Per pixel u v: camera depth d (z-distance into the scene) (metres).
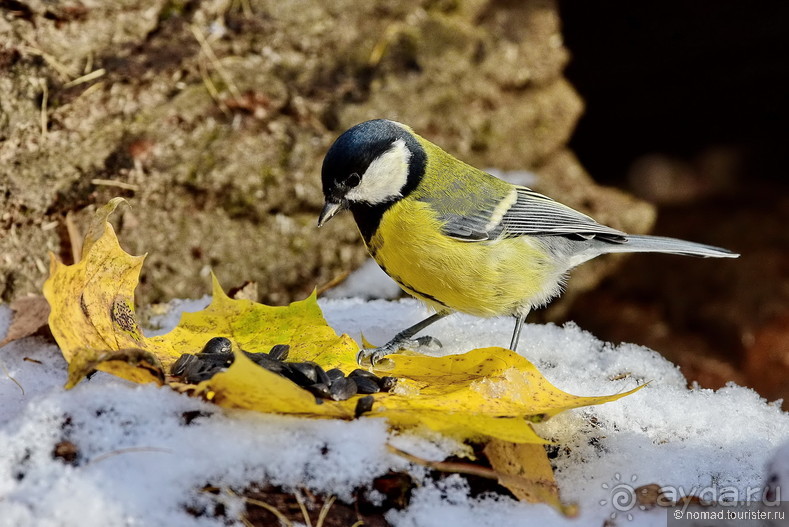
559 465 5.01
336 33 10.87
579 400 4.80
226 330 5.92
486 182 7.11
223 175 9.50
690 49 12.88
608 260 12.12
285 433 4.50
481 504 4.55
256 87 10.12
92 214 8.66
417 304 8.06
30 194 8.40
